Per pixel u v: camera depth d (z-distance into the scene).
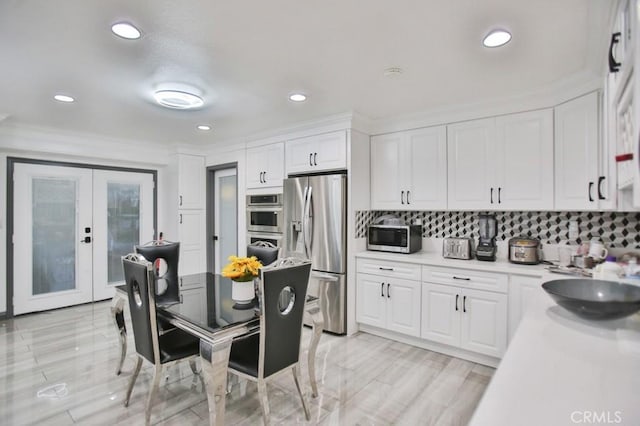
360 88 2.68
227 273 2.14
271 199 4.18
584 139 2.36
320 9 1.65
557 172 2.60
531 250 2.74
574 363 0.97
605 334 1.20
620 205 1.57
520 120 2.80
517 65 2.24
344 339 3.39
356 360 2.90
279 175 4.09
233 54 2.12
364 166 3.64
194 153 5.09
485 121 2.98
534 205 2.72
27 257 4.11
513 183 2.83
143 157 4.91
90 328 3.64
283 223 4.03
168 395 2.35
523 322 1.33
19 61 2.19
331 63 2.24
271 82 2.56
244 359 2.01
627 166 1.22
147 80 2.51
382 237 3.55
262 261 2.95
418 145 3.38
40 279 4.21
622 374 0.90
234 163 4.75
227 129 4.04
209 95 2.84
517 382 0.86
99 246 4.70
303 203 3.68
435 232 3.60
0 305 3.91
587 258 2.50
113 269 4.84
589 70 2.25
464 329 2.86
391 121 3.54
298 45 2.00
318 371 2.71
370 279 3.43
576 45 1.97
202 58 2.17
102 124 3.79
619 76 1.33
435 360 2.90
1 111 3.27
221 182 5.17
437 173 3.26
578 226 2.79
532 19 1.71
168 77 2.46
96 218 4.67
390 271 3.29
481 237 3.11
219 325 1.81
